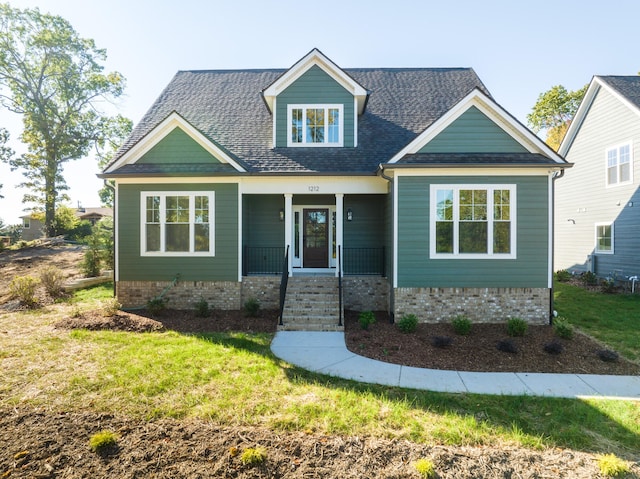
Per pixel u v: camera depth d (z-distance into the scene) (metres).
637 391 5.48
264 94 11.55
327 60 11.37
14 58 24.97
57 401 4.75
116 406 4.63
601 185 16.12
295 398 4.97
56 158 27.19
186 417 4.41
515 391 5.43
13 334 7.74
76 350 6.75
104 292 12.30
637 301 11.93
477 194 9.38
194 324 8.95
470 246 9.40
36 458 3.63
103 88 27.78
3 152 26.02
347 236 12.34
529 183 9.32
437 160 9.44
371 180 10.58
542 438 4.10
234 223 10.63
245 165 10.73
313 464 3.60
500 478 3.45
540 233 9.31
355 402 4.88
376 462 3.63
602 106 16.08
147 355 6.53
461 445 3.94
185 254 10.62
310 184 10.65
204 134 10.68
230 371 5.89
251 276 10.74
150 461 3.60
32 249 19.66
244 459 3.57
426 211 9.40
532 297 9.30
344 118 11.52
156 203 10.69
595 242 16.52
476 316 9.35
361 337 8.05
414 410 4.71
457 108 9.65
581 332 8.58
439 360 6.74
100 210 51.09
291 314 9.44
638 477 3.47
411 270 9.42
